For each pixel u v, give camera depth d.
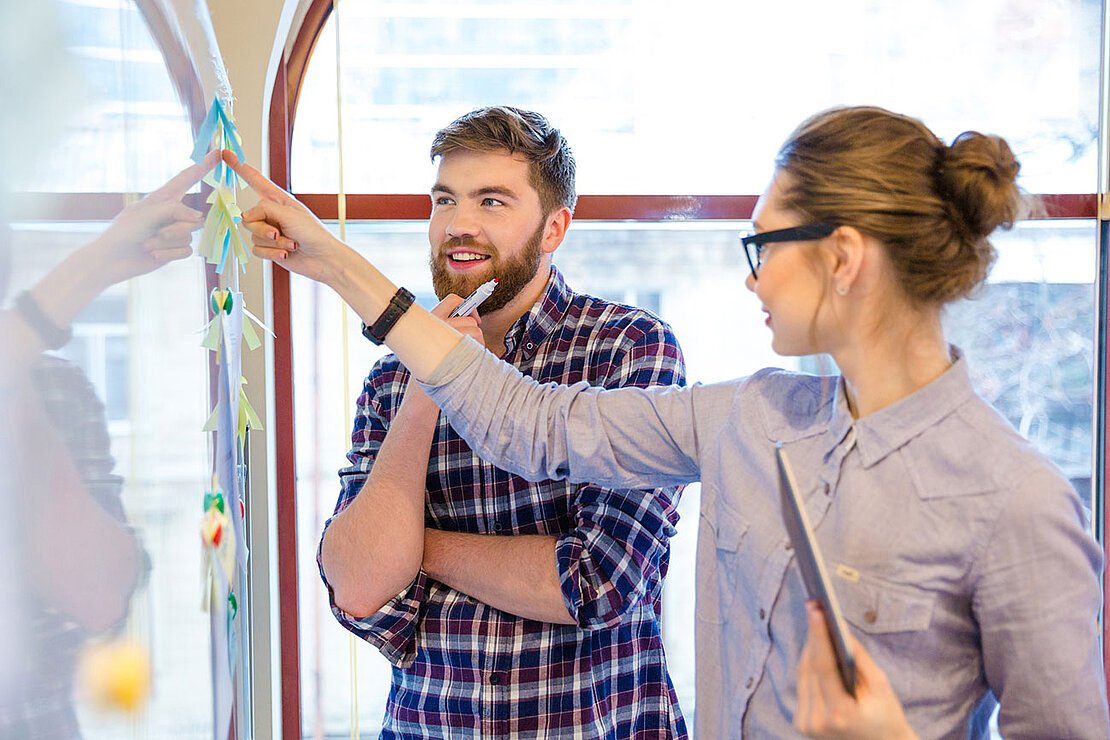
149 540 0.75
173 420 0.82
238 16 1.89
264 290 1.97
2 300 0.52
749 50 2.25
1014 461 0.89
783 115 2.26
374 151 2.18
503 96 2.21
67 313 0.60
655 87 2.24
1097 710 0.86
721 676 1.07
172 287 0.83
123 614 0.69
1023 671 0.87
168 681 0.79
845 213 0.93
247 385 1.97
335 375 2.13
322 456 2.14
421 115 2.19
